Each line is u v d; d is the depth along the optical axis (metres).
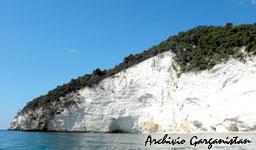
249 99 72.94
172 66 90.75
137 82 96.56
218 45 84.69
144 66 96.69
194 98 82.06
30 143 60.53
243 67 76.19
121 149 45.88
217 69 79.75
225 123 75.06
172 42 96.56
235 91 75.50
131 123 95.69
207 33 91.44
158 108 91.06
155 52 97.62
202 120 79.44
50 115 105.50
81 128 100.75
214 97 78.50
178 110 86.00
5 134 93.19
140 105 95.06
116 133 95.50
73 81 109.94
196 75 83.31
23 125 113.38
